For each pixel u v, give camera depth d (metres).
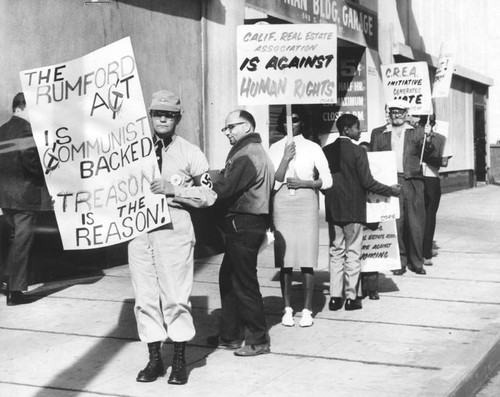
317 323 7.30
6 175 7.88
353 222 7.70
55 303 8.12
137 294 5.50
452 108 25.27
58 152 5.51
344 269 7.97
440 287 9.07
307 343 6.59
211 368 5.89
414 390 5.33
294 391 5.33
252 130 6.36
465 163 26.64
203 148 11.81
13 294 8.01
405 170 9.77
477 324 7.27
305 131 7.27
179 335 5.48
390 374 5.71
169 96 5.46
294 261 7.04
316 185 6.94
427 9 23.30
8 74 8.55
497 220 16.39
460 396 5.47
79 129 5.48
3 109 8.51
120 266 10.29
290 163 6.96
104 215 5.45
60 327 7.15
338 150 7.70
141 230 5.37
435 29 24.05
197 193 5.40
